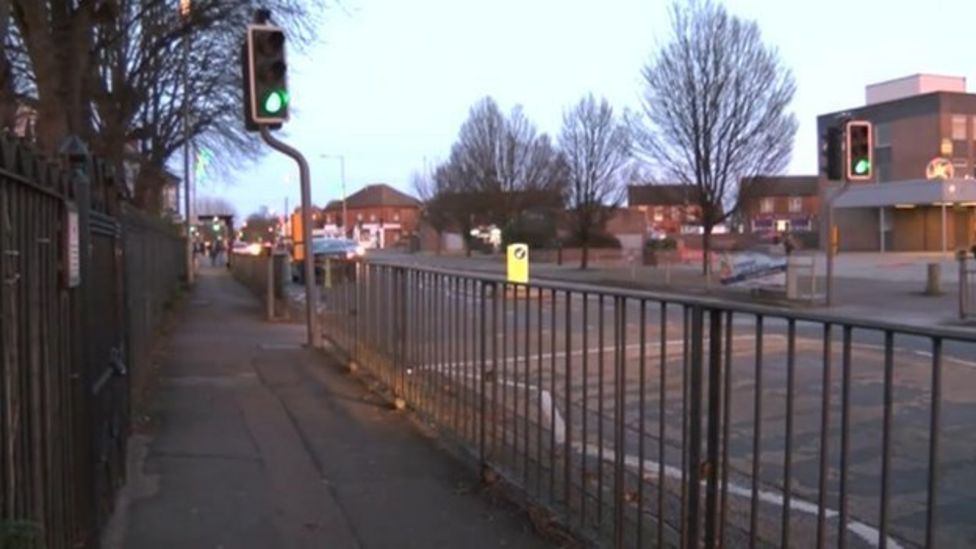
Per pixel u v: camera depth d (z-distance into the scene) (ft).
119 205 23.68
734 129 111.14
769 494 18.01
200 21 65.92
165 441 27.17
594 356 19.56
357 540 18.40
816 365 19.01
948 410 16.57
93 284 18.21
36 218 13.06
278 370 41.83
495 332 21.91
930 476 10.96
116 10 47.62
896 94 229.45
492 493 21.22
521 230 209.56
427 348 28.37
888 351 11.47
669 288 104.94
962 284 70.23
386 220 499.51
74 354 16.20
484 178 228.43
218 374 40.68
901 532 17.42
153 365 43.27
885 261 155.33
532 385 20.75
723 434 14.06
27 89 61.26
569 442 18.25
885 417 11.59
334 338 47.14
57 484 14.33
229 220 241.35
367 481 22.72
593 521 17.56
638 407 17.60
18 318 11.88
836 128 77.30
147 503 20.94
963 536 16.97
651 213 306.35
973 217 193.16
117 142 68.59
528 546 17.90
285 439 27.43
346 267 43.06
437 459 24.82
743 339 19.19
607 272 139.33
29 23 41.70
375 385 35.99
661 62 114.83
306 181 49.55
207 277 170.19
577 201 160.25
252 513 20.18
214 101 105.19
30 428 12.45
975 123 203.10
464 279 24.40
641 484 16.39
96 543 17.34
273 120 43.14
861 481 19.70
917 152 206.08
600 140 160.04
